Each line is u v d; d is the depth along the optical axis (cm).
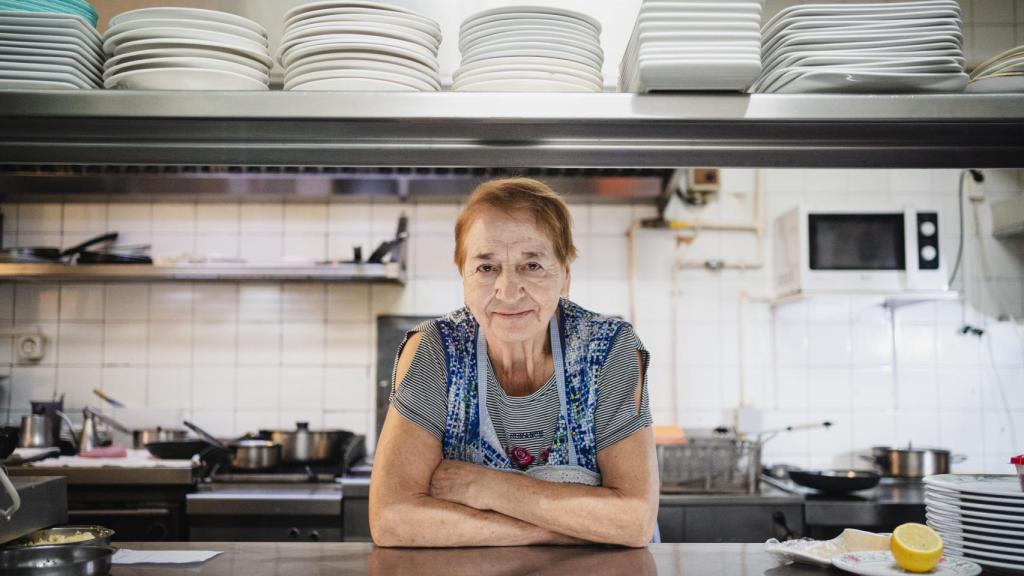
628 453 151
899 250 311
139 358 352
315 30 137
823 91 140
